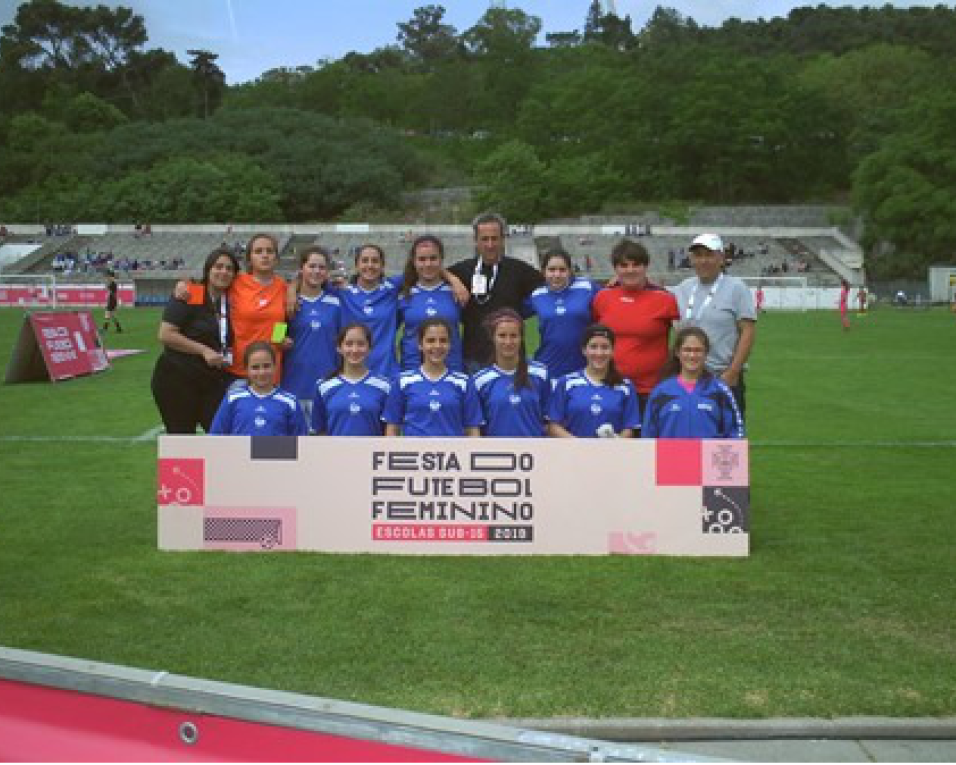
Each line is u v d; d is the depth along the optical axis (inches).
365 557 262.8
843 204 3560.5
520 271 314.8
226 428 285.7
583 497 264.2
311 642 200.5
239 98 4891.7
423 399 277.6
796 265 2603.3
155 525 298.2
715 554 264.2
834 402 597.0
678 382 276.4
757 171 3720.5
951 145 2674.7
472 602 226.1
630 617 216.2
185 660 190.7
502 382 280.1
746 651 196.4
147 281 2241.6
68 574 248.1
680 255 2669.8
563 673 184.7
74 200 3213.6
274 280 312.3
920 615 218.1
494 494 264.1
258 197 3225.9
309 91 4972.9
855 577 246.4
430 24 6427.2
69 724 98.1
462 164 4195.4
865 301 1766.7
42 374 692.7
